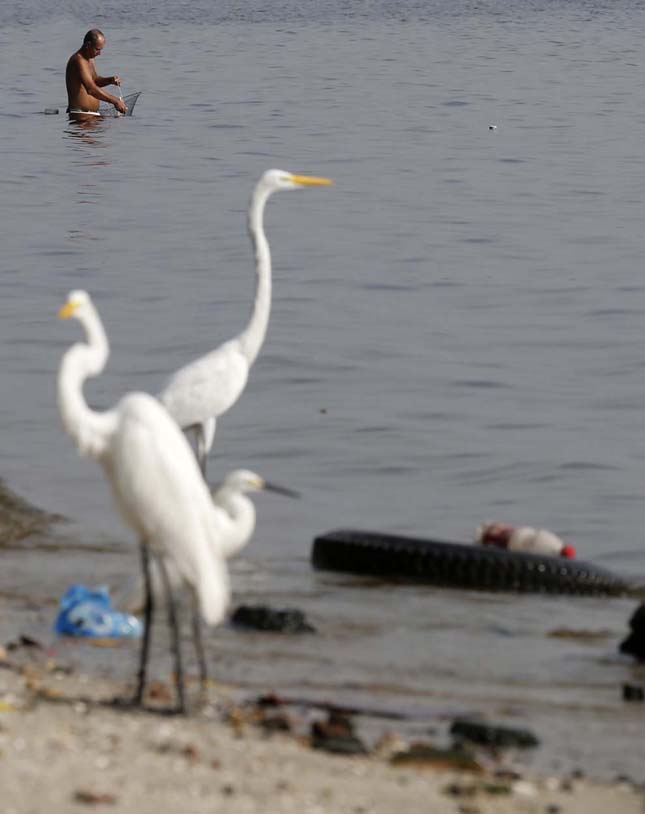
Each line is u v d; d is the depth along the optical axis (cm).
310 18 7312
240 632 1048
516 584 1192
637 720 885
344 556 1234
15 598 1120
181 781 680
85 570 1206
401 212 3077
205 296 2378
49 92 4931
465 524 1422
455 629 1081
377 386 1912
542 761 804
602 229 2914
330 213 3073
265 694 898
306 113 4450
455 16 7450
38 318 2234
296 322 2222
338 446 1669
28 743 717
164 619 1069
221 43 6262
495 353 2077
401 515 1445
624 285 2469
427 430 1733
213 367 1439
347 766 741
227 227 2931
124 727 771
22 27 6919
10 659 941
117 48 6106
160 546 812
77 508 1423
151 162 3694
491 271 2572
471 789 716
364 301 2362
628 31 6731
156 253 2702
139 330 2172
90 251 2711
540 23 7119
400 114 4425
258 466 1600
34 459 1598
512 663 1000
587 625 1105
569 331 2197
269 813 648
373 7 7919
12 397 1844
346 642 1036
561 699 926
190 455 821
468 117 4381
